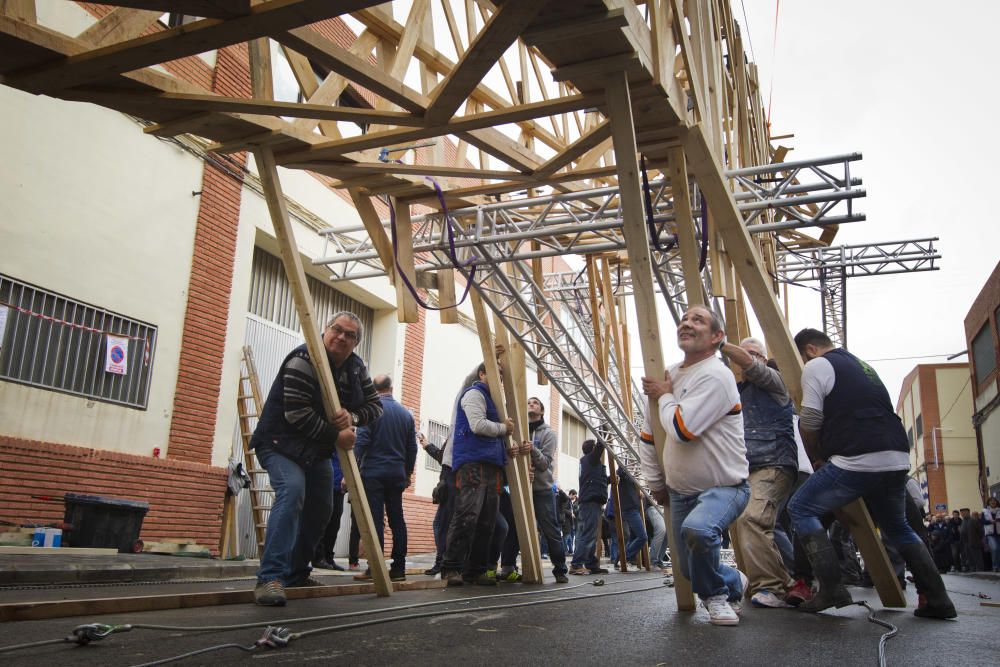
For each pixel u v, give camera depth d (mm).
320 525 5316
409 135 5312
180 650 2846
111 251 9531
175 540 9945
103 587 5652
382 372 15508
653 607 5020
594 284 11359
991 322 27484
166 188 10398
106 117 9570
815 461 5086
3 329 8164
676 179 5723
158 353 10094
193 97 4531
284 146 5512
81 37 4012
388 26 5859
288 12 3441
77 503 7930
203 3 3367
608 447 11344
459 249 8859
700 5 5953
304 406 4742
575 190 8383
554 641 3350
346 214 14305
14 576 5344
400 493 7246
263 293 12773
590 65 4250
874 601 6199
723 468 4098
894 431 4699
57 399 8711
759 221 8500
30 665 2486
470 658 2865
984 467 30328
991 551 20016
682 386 4297
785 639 3564
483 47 3832
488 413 7090
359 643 3143
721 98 7195
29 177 8578
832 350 5043
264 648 2932
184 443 10367
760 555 5129
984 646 3568
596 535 10289
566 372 10922
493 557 7434
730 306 7512
